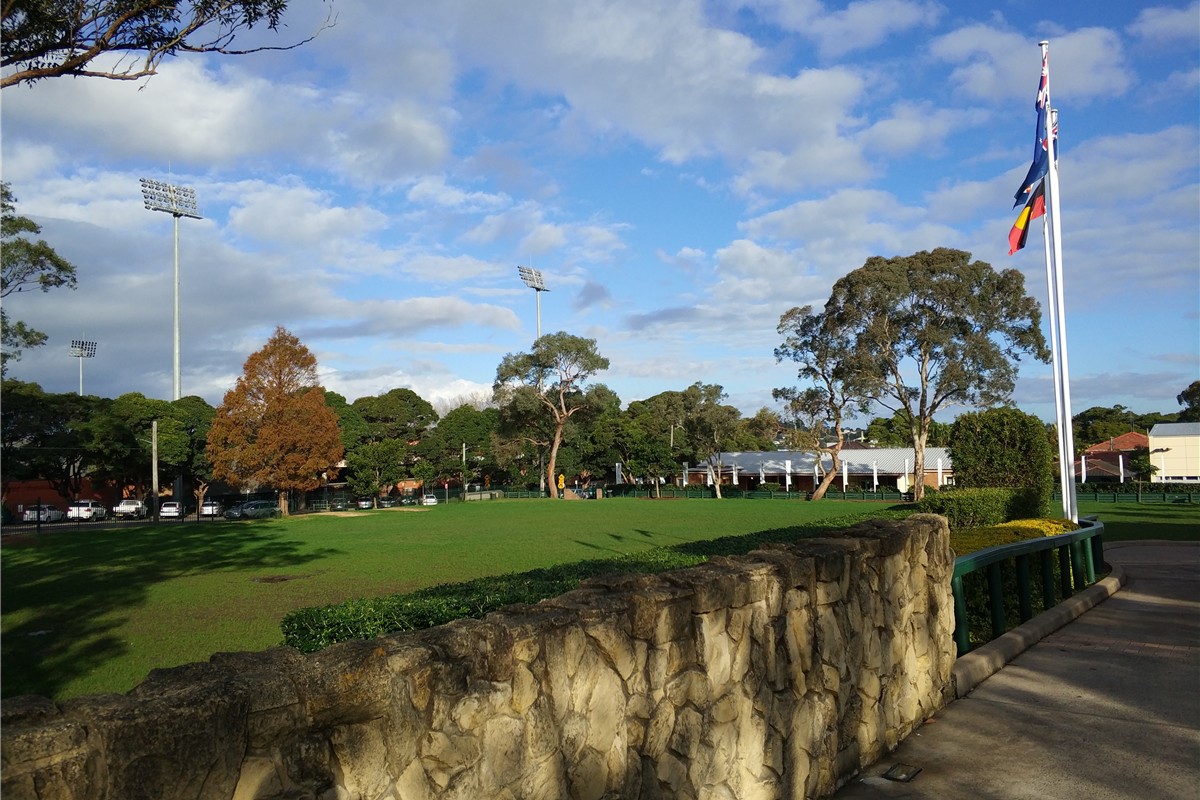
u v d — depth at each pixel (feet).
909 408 180.14
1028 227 53.21
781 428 219.41
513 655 10.07
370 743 8.32
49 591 57.67
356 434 221.66
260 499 240.53
